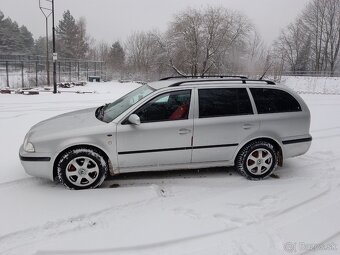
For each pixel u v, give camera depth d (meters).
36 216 4.01
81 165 4.76
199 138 5.01
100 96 18.45
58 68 33.50
